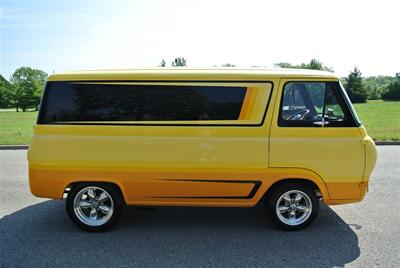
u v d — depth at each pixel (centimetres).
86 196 498
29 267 396
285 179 478
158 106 472
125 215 561
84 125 476
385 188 711
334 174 472
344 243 456
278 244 453
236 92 468
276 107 467
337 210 581
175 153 470
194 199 483
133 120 473
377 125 1834
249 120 467
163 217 552
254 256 420
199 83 470
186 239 470
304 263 403
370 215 558
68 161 477
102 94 476
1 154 1140
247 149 466
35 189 486
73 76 478
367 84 6469
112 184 487
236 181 473
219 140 466
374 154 478
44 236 482
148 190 482
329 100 473
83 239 471
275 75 469
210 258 415
